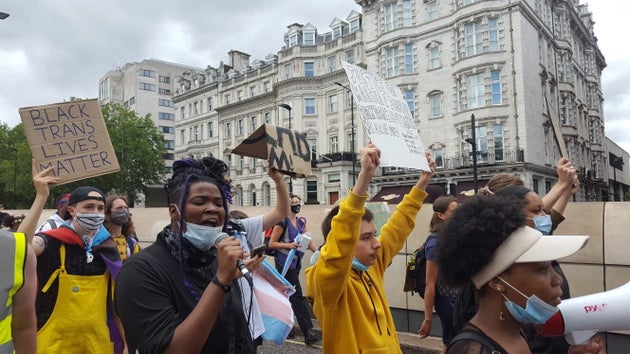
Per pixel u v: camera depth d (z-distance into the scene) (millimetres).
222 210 1951
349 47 39438
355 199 2330
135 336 1763
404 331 6195
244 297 2270
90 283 3326
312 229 7641
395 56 35000
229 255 1677
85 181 46375
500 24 30297
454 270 1610
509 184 3227
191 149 54531
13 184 48594
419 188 3170
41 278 3188
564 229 4914
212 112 52875
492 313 1577
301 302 6141
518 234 1522
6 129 56406
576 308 1810
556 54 37250
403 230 3096
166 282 1847
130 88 88188
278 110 43625
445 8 32688
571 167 3541
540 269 1502
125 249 4473
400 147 2902
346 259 2324
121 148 49406
